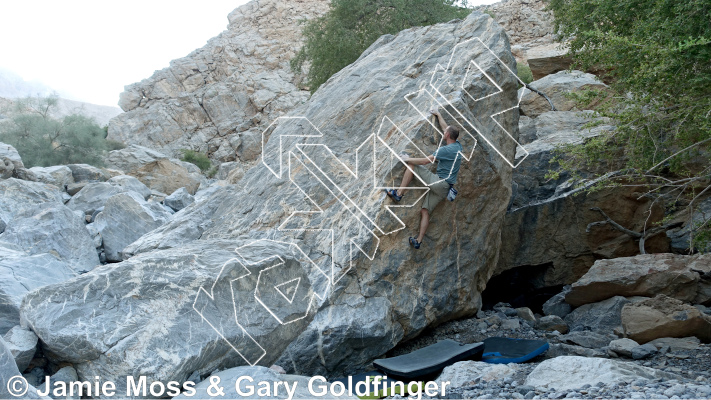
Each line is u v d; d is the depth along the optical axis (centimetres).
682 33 689
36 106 3008
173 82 4575
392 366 505
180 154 4047
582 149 775
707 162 939
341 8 2291
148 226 1013
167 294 408
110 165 2294
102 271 418
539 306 983
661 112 709
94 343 382
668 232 972
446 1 2436
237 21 5038
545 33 4122
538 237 948
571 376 408
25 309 406
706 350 568
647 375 405
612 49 789
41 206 952
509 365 501
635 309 634
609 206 938
